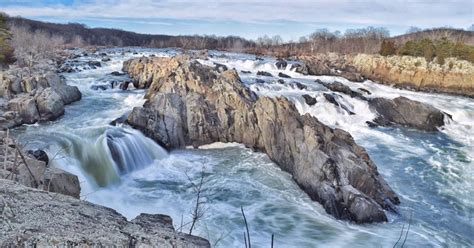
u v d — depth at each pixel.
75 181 12.09
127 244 4.64
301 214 14.02
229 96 22.88
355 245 12.05
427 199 16.02
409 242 12.38
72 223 4.86
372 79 51.94
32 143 16.86
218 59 58.00
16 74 28.80
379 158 21.27
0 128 18.95
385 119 29.45
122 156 17.75
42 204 5.23
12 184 5.73
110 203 14.43
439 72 48.03
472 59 48.44
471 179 18.47
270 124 19.77
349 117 29.38
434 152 22.80
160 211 14.00
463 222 14.15
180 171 18.00
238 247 11.71
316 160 15.62
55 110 22.77
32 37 74.00
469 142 25.39
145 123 20.36
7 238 4.17
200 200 15.00
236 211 14.16
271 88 33.41
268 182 16.92
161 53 76.38
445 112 31.95
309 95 30.69
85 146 17.34
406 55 54.56
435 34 96.94
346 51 95.19
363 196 13.92
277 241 12.18
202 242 5.29
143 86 35.06
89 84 34.66
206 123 21.66
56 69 41.69
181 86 24.84
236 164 19.02
